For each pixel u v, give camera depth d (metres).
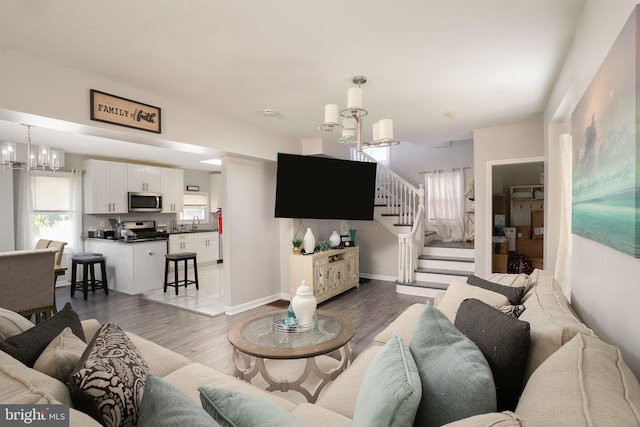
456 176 6.79
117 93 2.81
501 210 6.15
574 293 2.04
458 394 0.99
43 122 2.53
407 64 2.52
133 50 2.28
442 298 2.31
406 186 5.90
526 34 2.10
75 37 2.10
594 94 1.46
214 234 8.24
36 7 1.78
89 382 1.00
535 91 3.09
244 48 2.26
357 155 6.32
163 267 5.85
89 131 2.81
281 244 5.18
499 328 1.25
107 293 5.27
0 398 0.83
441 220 6.92
